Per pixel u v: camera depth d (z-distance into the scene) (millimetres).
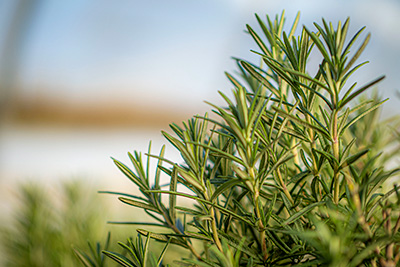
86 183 925
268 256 481
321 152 459
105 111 14227
